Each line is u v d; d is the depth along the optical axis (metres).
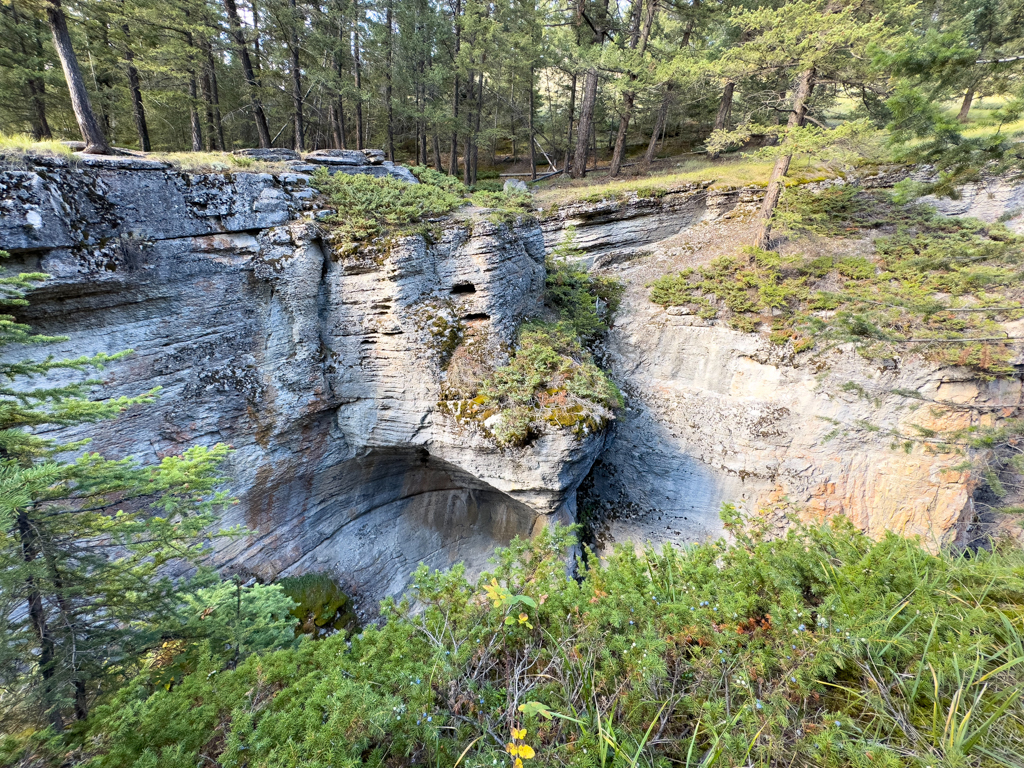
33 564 4.66
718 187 18.84
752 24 13.60
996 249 7.98
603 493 16.58
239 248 10.30
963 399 12.05
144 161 8.88
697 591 4.33
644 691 3.34
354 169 16.77
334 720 3.19
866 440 13.12
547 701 3.52
